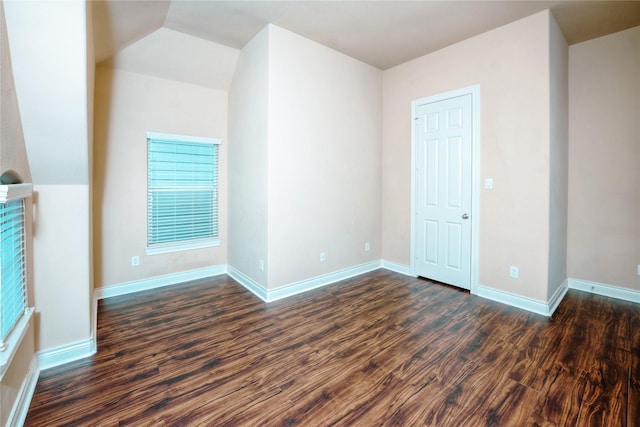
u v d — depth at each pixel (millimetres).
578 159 3422
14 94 1604
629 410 1636
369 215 4242
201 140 3852
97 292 3250
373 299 3264
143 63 3350
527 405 1687
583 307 3012
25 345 1739
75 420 1569
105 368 2018
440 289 3549
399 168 4156
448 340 2402
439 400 1734
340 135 3801
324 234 3705
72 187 2082
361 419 1595
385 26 3096
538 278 2912
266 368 2035
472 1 2662
